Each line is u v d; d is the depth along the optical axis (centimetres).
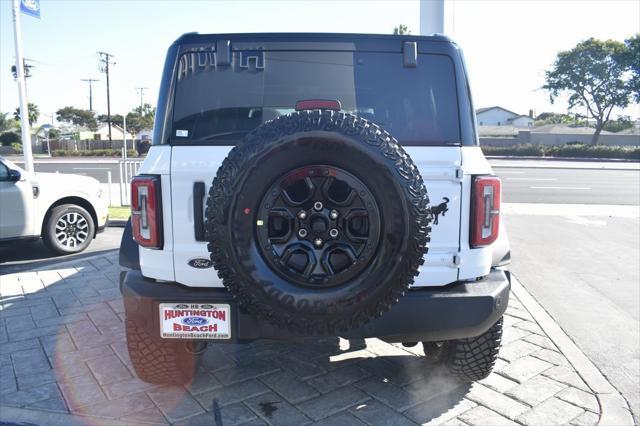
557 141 6178
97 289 567
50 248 741
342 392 344
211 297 270
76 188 762
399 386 353
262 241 242
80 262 691
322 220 241
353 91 305
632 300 557
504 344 429
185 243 277
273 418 312
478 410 323
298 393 343
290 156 237
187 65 298
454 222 282
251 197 238
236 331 271
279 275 244
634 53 5166
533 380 364
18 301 527
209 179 273
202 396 338
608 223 1079
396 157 239
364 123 242
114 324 464
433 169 279
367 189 239
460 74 303
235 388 348
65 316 484
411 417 315
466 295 275
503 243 324
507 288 292
